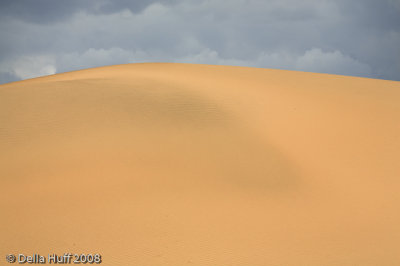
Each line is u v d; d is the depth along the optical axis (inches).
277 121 890.7
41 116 805.2
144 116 828.6
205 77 1228.5
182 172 642.8
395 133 870.4
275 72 1421.0
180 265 400.5
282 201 593.0
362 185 671.8
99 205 526.9
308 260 428.1
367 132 867.4
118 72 1325.0
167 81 1107.9
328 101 1031.0
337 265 421.7
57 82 1018.1
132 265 396.5
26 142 715.4
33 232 456.1
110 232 462.0
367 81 1342.3
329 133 853.8
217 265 404.8
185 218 507.2
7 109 827.4
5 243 431.2
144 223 486.9
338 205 598.2
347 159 759.1
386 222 549.6
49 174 614.9
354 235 502.9
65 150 689.0
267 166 703.1
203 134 786.8
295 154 762.8
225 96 1003.9
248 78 1252.5
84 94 919.0
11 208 516.4
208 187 605.3
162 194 568.4
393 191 655.8
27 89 944.9
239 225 502.0
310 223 528.4
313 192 638.5
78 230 463.5
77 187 577.6
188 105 912.3
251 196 595.5
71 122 784.9
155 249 430.0
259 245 454.6
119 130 764.0
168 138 753.0
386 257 447.5
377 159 764.0
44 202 533.3
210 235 470.0
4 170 625.3
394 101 1067.3
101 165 642.2
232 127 836.6
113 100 892.6
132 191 569.9
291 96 1050.1
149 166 649.6
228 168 676.7
